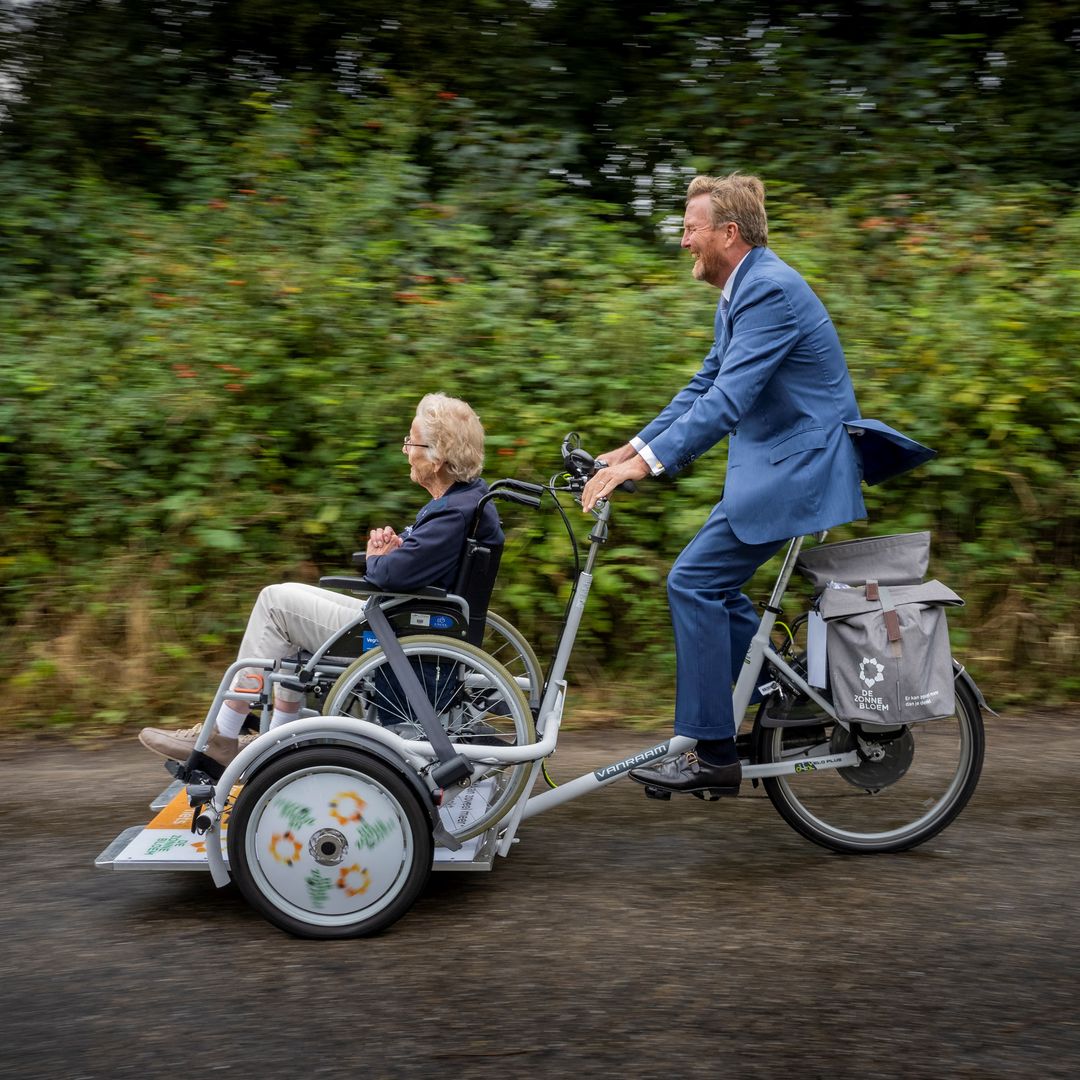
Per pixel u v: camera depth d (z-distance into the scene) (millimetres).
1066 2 7961
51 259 7012
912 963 3006
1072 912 3332
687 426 3406
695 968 2977
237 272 6297
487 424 5828
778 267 3553
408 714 3365
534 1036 2652
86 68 7879
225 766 3422
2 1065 2551
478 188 7113
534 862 3723
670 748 3621
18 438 6070
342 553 5988
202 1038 2656
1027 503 5875
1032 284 6211
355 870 3162
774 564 5707
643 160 8023
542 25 8188
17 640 5781
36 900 3469
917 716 3570
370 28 8133
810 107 7836
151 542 5961
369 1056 2574
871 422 3627
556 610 5703
